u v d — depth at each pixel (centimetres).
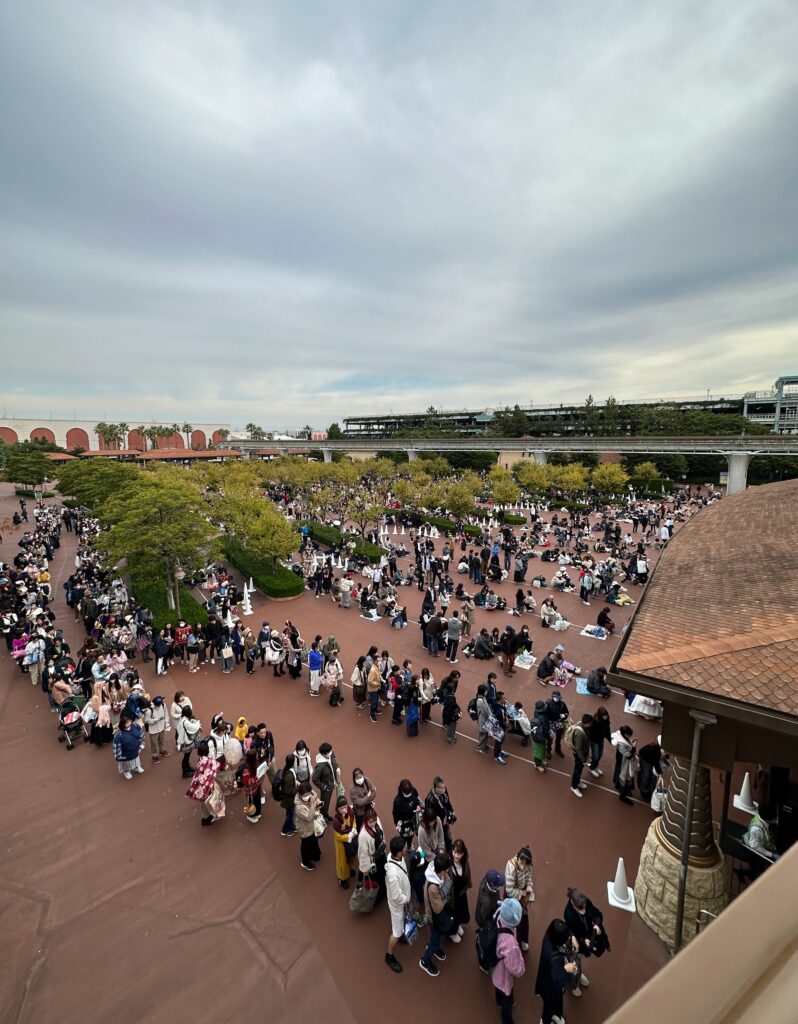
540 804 1009
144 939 752
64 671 1340
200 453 10962
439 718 1322
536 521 3666
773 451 4844
